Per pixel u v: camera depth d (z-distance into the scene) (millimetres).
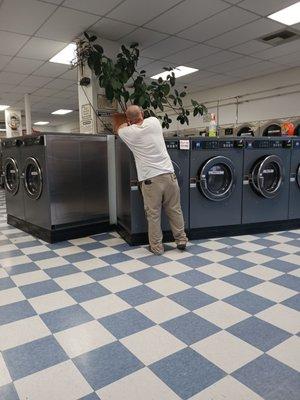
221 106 9273
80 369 1570
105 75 4703
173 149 3750
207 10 4426
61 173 3965
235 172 4031
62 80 8000
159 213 3352
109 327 1952
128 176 3740
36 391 1429
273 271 2834
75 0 4031
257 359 1626
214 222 4039
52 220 3898
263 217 4277
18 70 7129
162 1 4129
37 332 1909
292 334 1850
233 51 6223
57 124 17250
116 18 4609
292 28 5133
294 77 7402
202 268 2932
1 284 2641
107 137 4391
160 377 1505
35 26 4824
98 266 3039
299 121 7293
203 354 1673
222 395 1386
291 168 4352
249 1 4199
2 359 1656
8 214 5129
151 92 5355
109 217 4531
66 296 2396
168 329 1922
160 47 5930
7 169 4945
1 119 14281
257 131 8305
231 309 2156
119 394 1402
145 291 2459
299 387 1430
